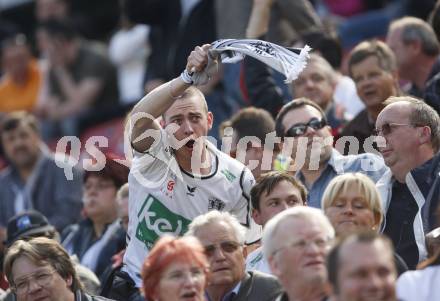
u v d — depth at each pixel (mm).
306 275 18141
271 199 21953
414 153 22500
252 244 22672
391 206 22531
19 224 26141
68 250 27203
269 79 28016
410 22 28328
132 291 22781
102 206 27203
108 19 44469
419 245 21656
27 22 46562
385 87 25938
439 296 18203
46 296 22219
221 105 30359
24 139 31922
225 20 29594
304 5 29312
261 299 20875
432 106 25625
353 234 16562
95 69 40750
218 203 22484
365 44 26422
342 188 20953
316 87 27219
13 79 41094
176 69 31625
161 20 35156
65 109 40312
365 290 16266
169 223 22391
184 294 18797
